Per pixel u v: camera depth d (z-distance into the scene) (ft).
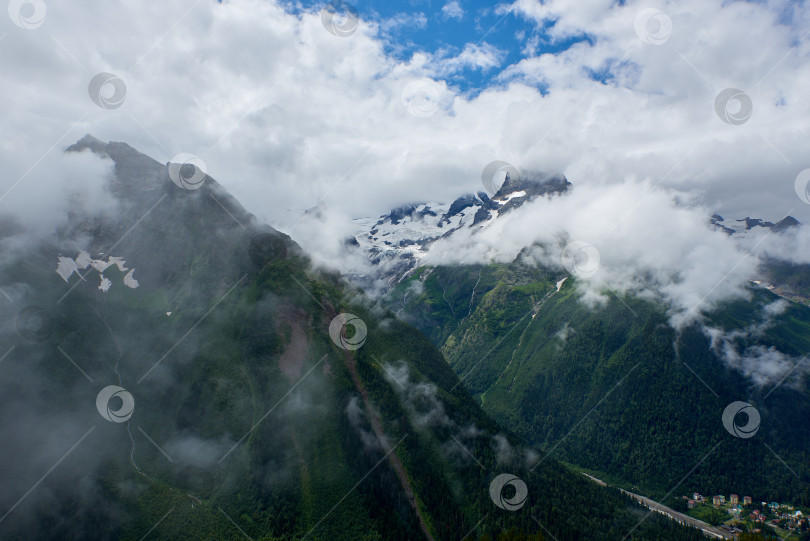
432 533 553.64
